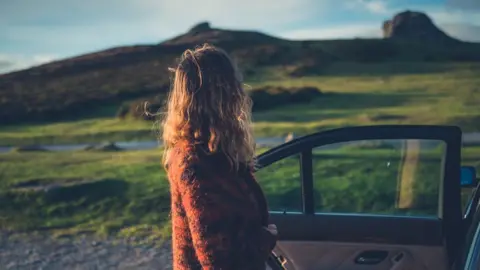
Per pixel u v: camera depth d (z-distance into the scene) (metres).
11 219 9.37
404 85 45.41
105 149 19.44
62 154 18.28
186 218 2.05
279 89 38.50
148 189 11.35
